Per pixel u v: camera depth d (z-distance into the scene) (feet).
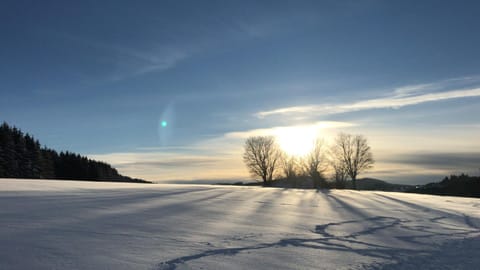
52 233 21.93
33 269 15.52
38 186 58.03
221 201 47.83
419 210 48.32
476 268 19.77
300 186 184.44
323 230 29.12
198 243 21.93
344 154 174.60
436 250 23.77
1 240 19.61
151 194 53.98
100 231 23.38
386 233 29.37
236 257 19.48
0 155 206.59
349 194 81.56
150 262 17.61
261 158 196.54
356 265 19.44
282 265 18.66
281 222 31.96
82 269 15.92
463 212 47.65
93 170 275.39
